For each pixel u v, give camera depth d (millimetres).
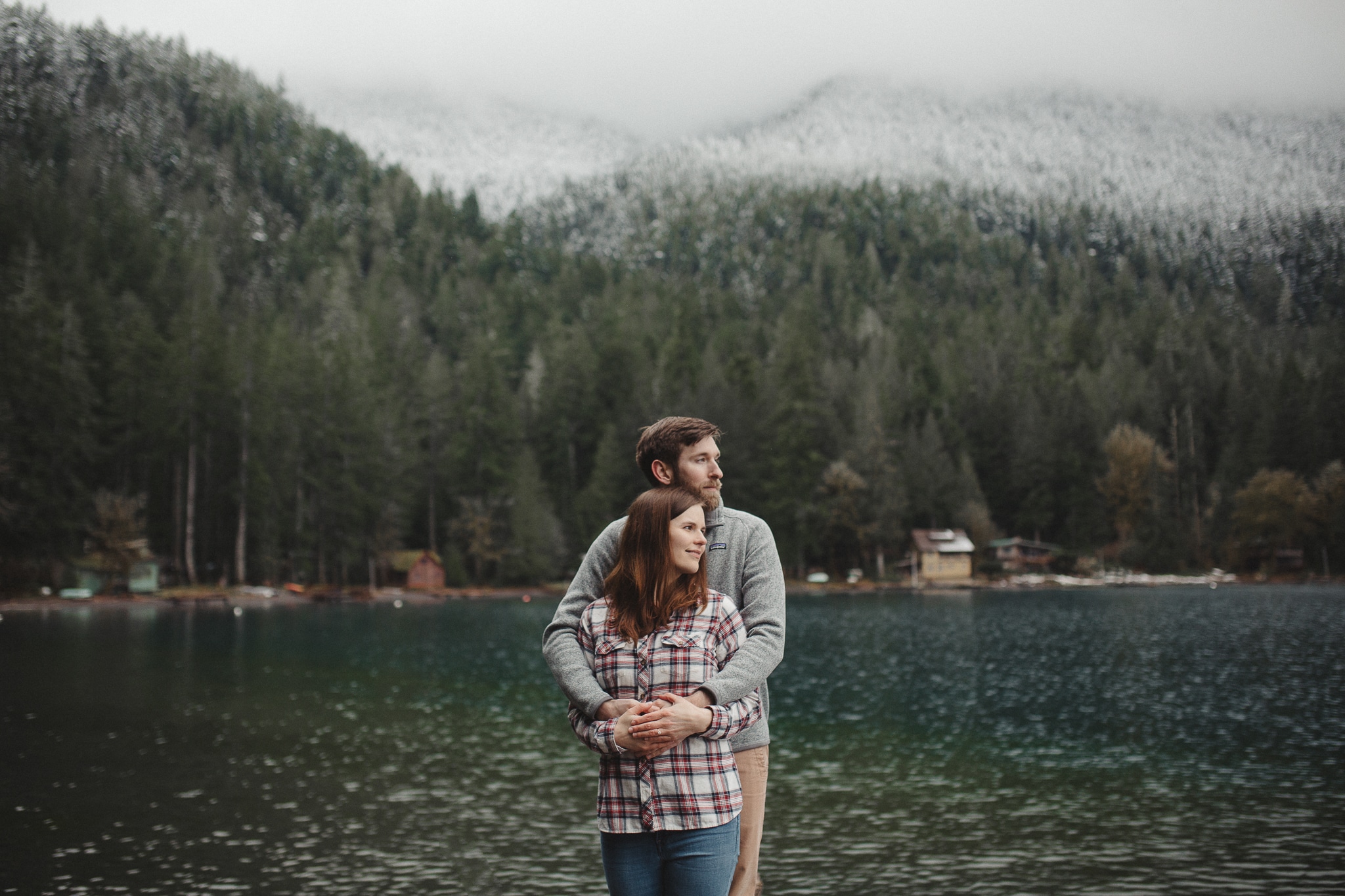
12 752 19094
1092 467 108250
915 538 99875
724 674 3693
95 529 73625
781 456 93625
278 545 84312
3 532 69938
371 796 15711
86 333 88562
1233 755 19312
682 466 4375
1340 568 101562
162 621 57438
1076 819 14586
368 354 114062
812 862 12703
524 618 63000
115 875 11867
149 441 82188
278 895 11266
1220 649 40969
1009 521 111375
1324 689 28984
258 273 168500
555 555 93438
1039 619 58688
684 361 115500
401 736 20938
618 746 3549
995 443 112500
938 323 176750
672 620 3801
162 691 27922
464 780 16844
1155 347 151125
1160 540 104812
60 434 73812
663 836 3600
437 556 92562
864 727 22609
